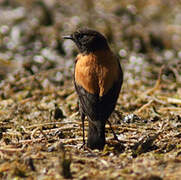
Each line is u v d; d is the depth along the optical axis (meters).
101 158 8.91
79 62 10.04
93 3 24.36
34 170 8.28
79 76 9.83
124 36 20.98
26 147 9.73
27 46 20.80
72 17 22.75
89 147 9.35
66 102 14.09
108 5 24.20
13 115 12.80
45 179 7.95
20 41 21.23
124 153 9.38
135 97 14.52
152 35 21.27
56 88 15.58
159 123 11.59
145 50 20.56
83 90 9.66
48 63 18.62
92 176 7.98
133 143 10.30
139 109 12.97
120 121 11.99
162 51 20.70
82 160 8.73
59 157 8.35
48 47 20.61
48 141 10.30
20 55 19.98
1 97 14.90
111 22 22.06
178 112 12.77
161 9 24.45
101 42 10.26
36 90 15.46
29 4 24.44
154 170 8.23
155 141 10.23
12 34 21.67
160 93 14.94
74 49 20.08
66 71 17.45
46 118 12.48
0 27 22.33
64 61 19.17
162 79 16.53
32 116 12.66
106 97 9.49
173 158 8.84
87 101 9.54
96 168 8.38
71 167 8.41
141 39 20.80
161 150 9.61
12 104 13.92
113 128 11.26
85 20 22.17
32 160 8.55
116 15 23.17
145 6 24.67
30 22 22.67
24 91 15.45
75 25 21.62
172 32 21.75
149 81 16.70
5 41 21.28
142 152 9.48
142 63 18.80
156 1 25.17
